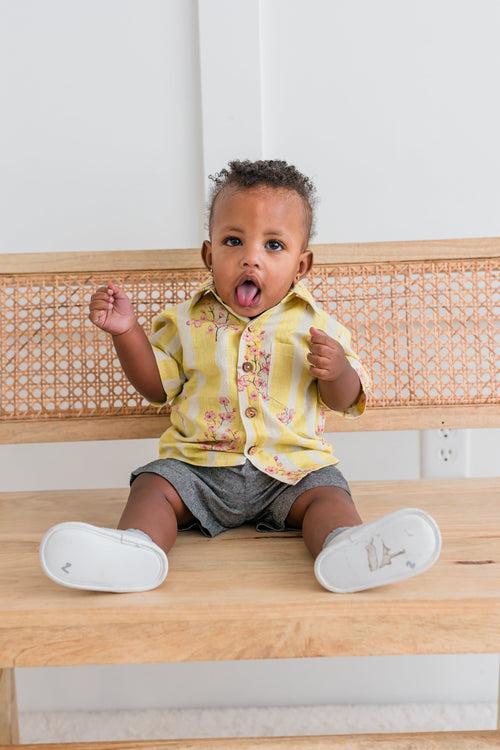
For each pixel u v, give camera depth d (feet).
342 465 5.29
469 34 5.05
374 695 5.31
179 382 4.09
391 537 2.90
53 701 5.27
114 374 4.81
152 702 5.28
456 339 4.66
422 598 2.88
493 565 3.19
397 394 4.62
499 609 2.87
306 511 3.60
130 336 3.82
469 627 2.89
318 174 5.11
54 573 2.91
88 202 5.12
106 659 2.89
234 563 3.31
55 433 4.60
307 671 5.28
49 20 5.04
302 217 3.94
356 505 4.00
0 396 4.61
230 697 5.29
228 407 3.91
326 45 5.05
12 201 5.12
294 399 3.96
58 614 2.86
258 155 5.03
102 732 4.98
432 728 4.99
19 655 2.89
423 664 5.29
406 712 5.16
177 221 5.13
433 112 5.09
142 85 5.07
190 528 3.77
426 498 4.11
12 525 3.81
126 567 2.95
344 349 3.99
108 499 4.25
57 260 4.66
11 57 5.06
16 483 5.31
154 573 2.99
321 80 5.06
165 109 5.08
